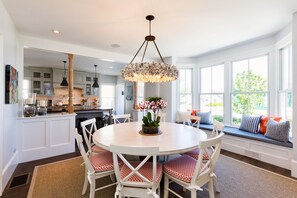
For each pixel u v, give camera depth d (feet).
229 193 6.32
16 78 8.55
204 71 15.47
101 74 26.76
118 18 7.89
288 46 9.64
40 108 10.60
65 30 9.25
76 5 6.80
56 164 9.04
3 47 6.64
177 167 5.56
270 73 10.71
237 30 9.47
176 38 10.62
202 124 13.79
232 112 13.28
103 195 6.17
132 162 6.01
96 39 10.66
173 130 7.85
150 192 4.61
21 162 9.26
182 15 7.63
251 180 7.29
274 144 8.80
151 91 16.80
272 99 10.64
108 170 5.71
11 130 7.99
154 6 6.86
